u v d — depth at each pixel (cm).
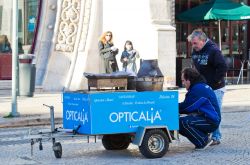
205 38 1250
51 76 2519
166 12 2517
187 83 1196
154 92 1117
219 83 1254
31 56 1964
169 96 1132
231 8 2656
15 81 1770
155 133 1112
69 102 1138
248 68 3012
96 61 2531
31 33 2602
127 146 1227
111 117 1082
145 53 2488
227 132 1456
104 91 1091
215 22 3045
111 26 2561
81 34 2542
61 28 2550
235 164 1057
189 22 2911
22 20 2612
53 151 1172
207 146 1208
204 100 1177
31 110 1881
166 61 2467
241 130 1491
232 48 3125
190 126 1178
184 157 1125
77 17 2553
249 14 2641
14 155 1183
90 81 1113
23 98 2250
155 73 1203
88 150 1223
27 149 1253
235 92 2447
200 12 2733
